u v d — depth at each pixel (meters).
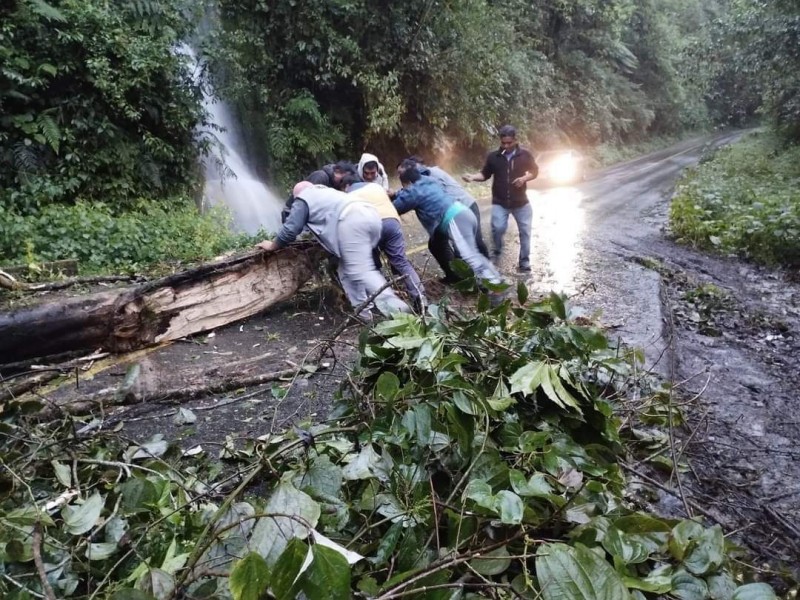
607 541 2.03
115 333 4.72
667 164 26.50
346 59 14.25
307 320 5.80
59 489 2.59
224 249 7.99
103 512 2.35
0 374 4.27
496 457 2.33
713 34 17.98
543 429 2.79
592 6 28.33
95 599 1.94
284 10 12.92
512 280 7.09
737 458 3.58
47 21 8.65
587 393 2.97
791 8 15.80
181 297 5.11
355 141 15.74
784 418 4.09
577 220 11.82
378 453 2.48
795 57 16.34
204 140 10.55
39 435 2.92
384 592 1.77
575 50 29.78
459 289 3.71
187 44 11.34
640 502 2.86
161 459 2.76
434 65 16.16
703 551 2.07
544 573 1.70
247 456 3.08
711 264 8.41
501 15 21.42
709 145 35.34
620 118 32.75
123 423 3.83
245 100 12.68
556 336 3.11
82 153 8.78
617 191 17.03
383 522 2.10
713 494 3.20
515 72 21.72
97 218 7.71
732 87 20.36
